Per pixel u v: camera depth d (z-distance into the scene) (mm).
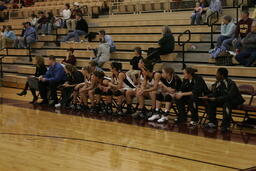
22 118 8492
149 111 8156
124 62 11195
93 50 12180
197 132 6898
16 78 13344
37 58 10195
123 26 13898
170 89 7715
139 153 5715
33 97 10703
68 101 9578
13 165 5254
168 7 14227
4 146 6234
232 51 9773
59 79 9672
